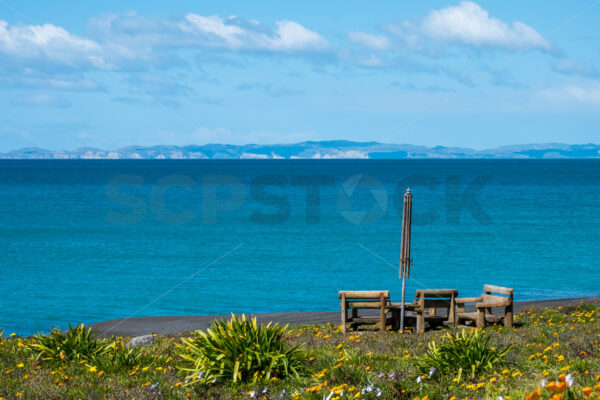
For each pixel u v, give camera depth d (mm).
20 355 11727
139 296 26391
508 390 7141
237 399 8109
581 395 5879
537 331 13422
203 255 38562
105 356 11062
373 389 7754
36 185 126812
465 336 9352
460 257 36188
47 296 26328
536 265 33094
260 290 27547
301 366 9562
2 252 39938
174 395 8430
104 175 184000
